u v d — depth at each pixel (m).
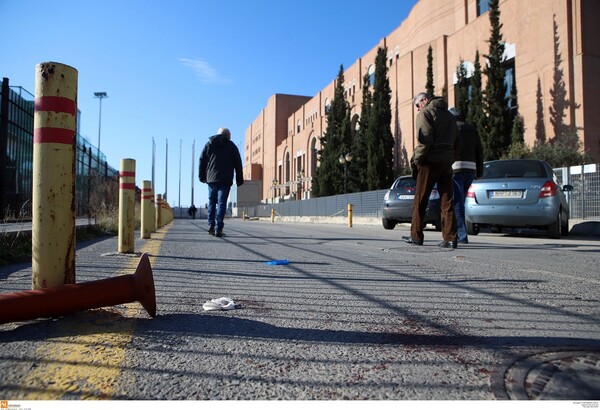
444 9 34.31
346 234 10.33
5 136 10.58
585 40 21.91
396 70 38.25
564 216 9.34
